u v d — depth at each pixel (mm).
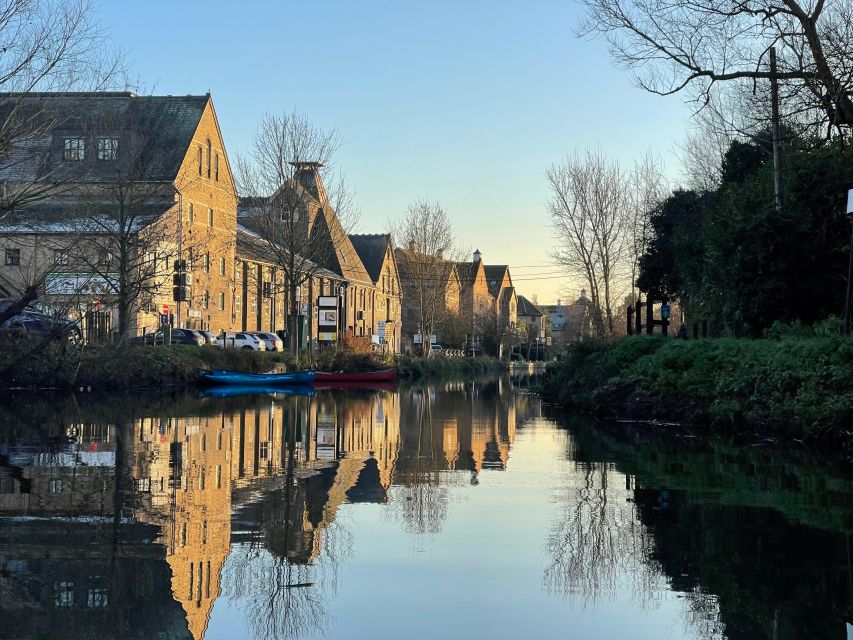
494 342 114312
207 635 6465
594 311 52969
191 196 59500
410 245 86250
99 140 43312
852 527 9891
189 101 61750
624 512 10945
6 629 6523
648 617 6840
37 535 9664
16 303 30094
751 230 25406
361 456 17062
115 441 19219
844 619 6727
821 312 24844
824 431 17594
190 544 9312
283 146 57344
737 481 13305
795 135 26891
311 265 65188
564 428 23188
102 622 6734
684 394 24031
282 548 9156
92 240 40125
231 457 16656
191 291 54906
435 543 9383
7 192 36938
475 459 16547
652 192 53688
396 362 67750
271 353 51906
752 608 7020
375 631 6586
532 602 7266
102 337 42719
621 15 24047
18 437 20000
